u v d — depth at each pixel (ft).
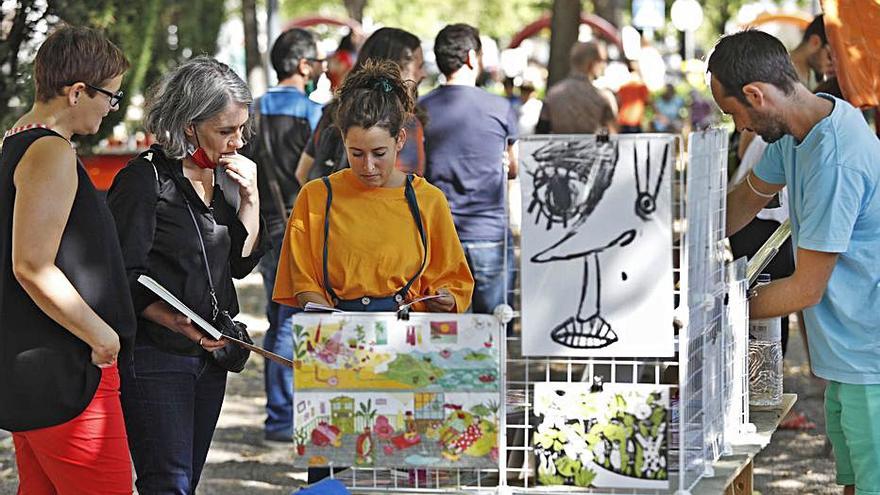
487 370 11.37
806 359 30.30
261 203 24.32
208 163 13.87
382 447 11.47
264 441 25.26
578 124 29.89
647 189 11.23
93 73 12.56
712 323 12.94
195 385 14.17
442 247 13.30
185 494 13.83
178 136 13.53
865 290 13.70
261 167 24.07
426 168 22.06
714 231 12.91
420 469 12.05
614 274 11.34
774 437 24.89
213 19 52.90
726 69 13.38
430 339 11.39
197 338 13.75
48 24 27.68
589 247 11.34
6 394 12.47
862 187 13.30
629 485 11.48
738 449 13.88
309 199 13.28
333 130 19.88
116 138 38.01
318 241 13.17
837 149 13.24
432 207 13.32
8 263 12.30
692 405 12.35
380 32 20.34
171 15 46.52
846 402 14.10
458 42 22.00
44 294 11.98
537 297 11.46
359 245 13.06
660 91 63.62
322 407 11.49
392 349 11.41
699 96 53.36
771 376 15.65
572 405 11.54
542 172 11.34
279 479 22.50
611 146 11.25
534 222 11.39
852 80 19.43
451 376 11.40
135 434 13.78
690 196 11.38
